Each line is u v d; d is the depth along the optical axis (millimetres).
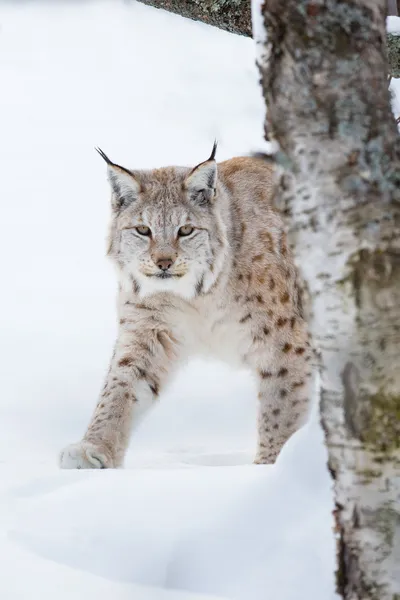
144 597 5629
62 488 6965
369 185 4539
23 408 14680
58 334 19062
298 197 4668
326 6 4543
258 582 5668
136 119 33406
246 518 6066
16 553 6125
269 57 4723
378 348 4539
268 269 11203
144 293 10875
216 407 14719
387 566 4629
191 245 10797
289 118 4660
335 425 4695
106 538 6160
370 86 4570
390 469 4578
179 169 11438
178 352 11273
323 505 5996
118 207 11195
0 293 21609
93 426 10500
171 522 6172
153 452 11977
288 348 11203
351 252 4543
